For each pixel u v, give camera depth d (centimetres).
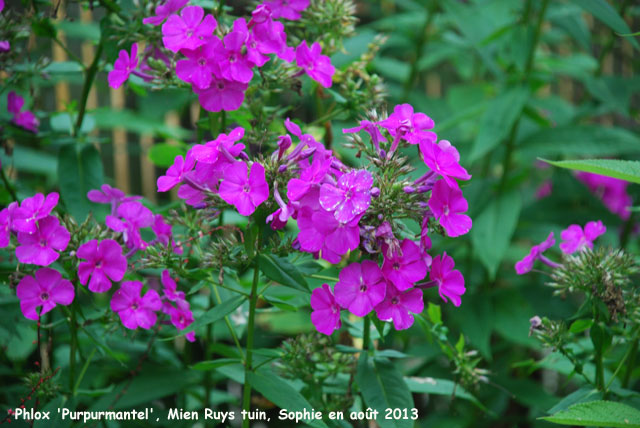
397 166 133
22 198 154
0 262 149
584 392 141
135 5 146
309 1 147
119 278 137
